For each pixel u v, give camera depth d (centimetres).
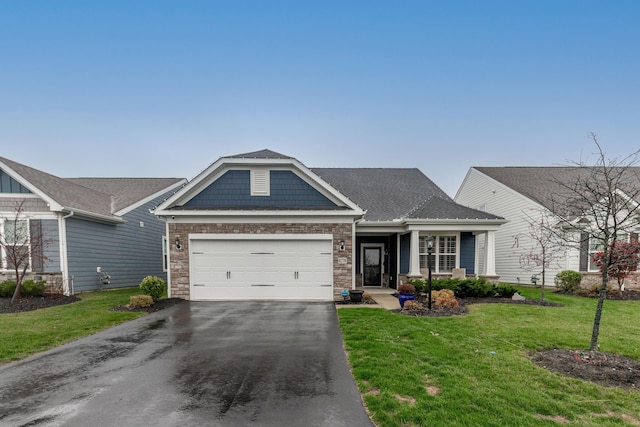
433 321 788
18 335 674
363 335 666
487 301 1076
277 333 703
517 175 1945
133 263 1662
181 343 635
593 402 391
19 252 1091
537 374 467
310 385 442
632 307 998
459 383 434
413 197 1602
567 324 757
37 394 421
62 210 1187
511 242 1759
